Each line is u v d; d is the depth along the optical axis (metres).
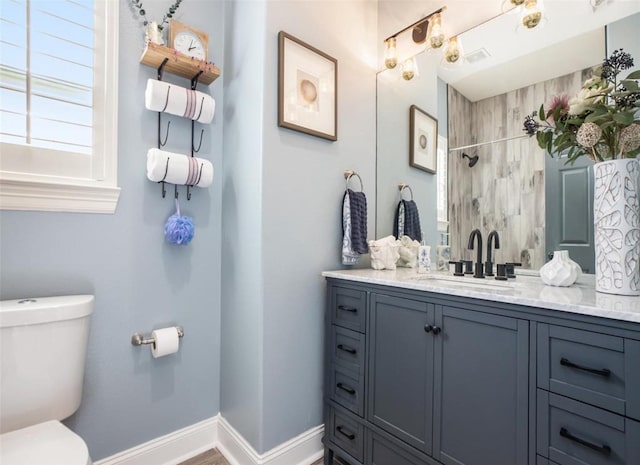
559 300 0.86
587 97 1.03
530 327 0.89
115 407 1.38
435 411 1.10
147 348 1.47
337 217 1.74
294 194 1.54
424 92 1.81
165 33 1.52
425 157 1.79
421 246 1.67
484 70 1.57
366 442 1.34
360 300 1.40
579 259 1.26
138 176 1.44
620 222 0.98
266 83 1.43
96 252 1.33
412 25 1.85
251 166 1.48
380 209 2.00
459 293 1.03
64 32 1.28
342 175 1.78
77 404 1.14
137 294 1.44
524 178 1.43
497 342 0.95
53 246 1.24
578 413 0.80
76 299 1.17
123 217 1.40
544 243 1.35
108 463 1.35
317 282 1.63
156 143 1.50
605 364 0.76
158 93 1.36
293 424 1.50
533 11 1.39
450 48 1.67
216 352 1.69
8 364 1.00
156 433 1.49
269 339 1.42
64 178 1.28
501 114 1.51
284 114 1.48
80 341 1.14
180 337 1.52
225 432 1.61
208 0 1.68
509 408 0.92
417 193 1.83
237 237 1.58
